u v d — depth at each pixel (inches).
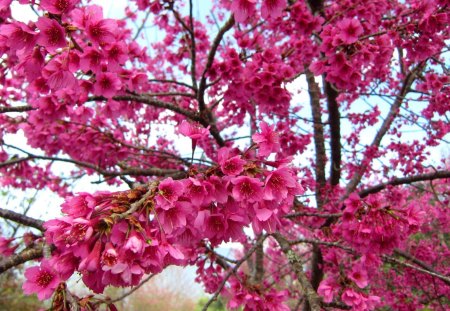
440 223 262.8
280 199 60.1
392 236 105.1
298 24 141.8
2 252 98.9
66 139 160.4
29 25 62.8
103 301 50.9
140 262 44.8
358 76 122.5
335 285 104.4
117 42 72.1
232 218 61.1
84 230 43.9
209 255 132.6
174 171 147.6
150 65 265.1
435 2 119.1
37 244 82.4
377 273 226.4
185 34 167.9
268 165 63.3
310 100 245.0
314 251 194.5
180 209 53.3
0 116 166.6
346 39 110.6
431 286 232.7
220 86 206.7
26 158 128.3
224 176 59.3
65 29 62.6
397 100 215.5
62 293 50.2
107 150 164.4
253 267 268.4
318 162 233.3
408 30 122.8
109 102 128.4
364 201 108.6
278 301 106.0
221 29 125.3
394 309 224.8
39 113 126.0
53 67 67.5
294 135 177.2
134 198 50.0
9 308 368.2
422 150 220.1
